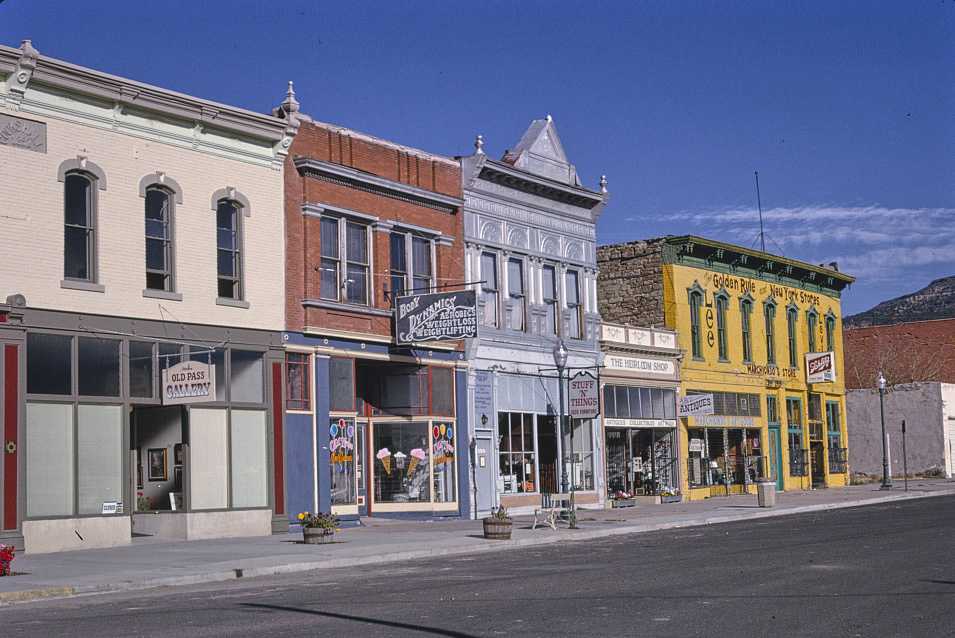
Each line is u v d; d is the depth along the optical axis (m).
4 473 21.80
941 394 58.03
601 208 39.38
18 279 22.48
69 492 22.95
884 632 11.02
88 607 14.83
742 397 45.56
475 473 33.00
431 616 12.73
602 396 38.22
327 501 28.44
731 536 24.70
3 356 22.00
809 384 50.69
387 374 31.88
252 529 26.48
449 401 32.38
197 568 18.94
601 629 11.46
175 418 25.53
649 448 40.59
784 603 13.11
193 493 25.36
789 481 48.22
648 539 24.98
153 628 12.32
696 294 43.75
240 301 26.70
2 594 15.65
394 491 31.39
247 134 27.20
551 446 36.56
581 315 38.12
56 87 23.41
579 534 26.23
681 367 42.25
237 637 11.47
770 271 48.28
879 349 72.56
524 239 36.03
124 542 23.80
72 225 23.67
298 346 27.98
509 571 18.05
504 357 34.66
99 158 24.16
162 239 25.42
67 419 23.06
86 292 23.64
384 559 21.28
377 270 30.47
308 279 28.33
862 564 17.28
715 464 43.84
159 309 25.02
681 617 12.18
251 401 26.89
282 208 28.02
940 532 23.22
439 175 33.00
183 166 25.88
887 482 47.09
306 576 18.58
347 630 11.77
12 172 22.56
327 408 28.56
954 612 12.23
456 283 32.84
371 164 30.69
